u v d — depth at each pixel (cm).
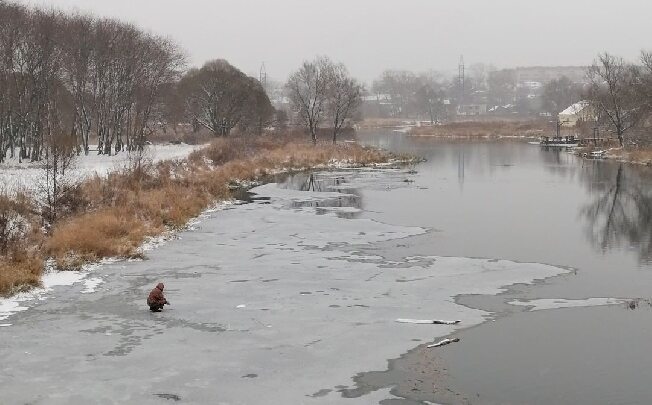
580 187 5075
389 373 1596
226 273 2489
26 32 5709
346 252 2866
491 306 2108
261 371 1598
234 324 1922
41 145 5606
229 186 4912
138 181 4034
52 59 6066
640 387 1526
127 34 7150
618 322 1961
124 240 2845
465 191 4853
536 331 1883
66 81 6600
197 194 4091
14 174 4122
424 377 1574
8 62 5553
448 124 15025
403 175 5891
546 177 5772
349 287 2312
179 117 9144
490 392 1500
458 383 1545
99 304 2091
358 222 3562
